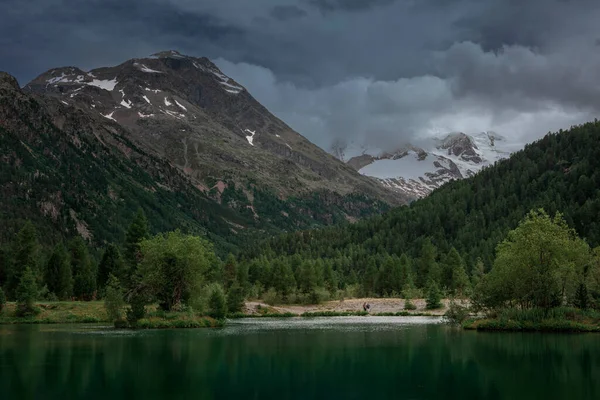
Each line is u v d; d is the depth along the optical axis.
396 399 36.97
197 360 53.53
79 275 138.12
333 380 43.78
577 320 78.75
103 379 44.09
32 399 37.09
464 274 158.62
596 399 36.56
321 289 159.12
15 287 125.31
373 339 71.38
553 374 45.38
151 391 39.72
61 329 86.31
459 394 38.44
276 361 52.97
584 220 199.88
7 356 55.66
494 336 72.12
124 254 137.00
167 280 97.75
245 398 37.50
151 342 67.81
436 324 98.50
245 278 163.62
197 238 100.38
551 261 78.50
